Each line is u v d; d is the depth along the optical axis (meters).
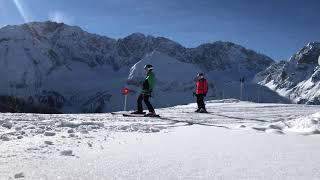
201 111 19.53
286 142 7.32
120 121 13.31
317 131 8.95
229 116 16.94
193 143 7.01
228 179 4.00
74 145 6.23
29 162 4.53
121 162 4.79
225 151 6.01
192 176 4.11
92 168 4.32
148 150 5.97
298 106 24.16
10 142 6.30
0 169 4.09
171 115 17.45
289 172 4.37
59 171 4.08
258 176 4.15
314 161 5.14
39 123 10.70
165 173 4.20
